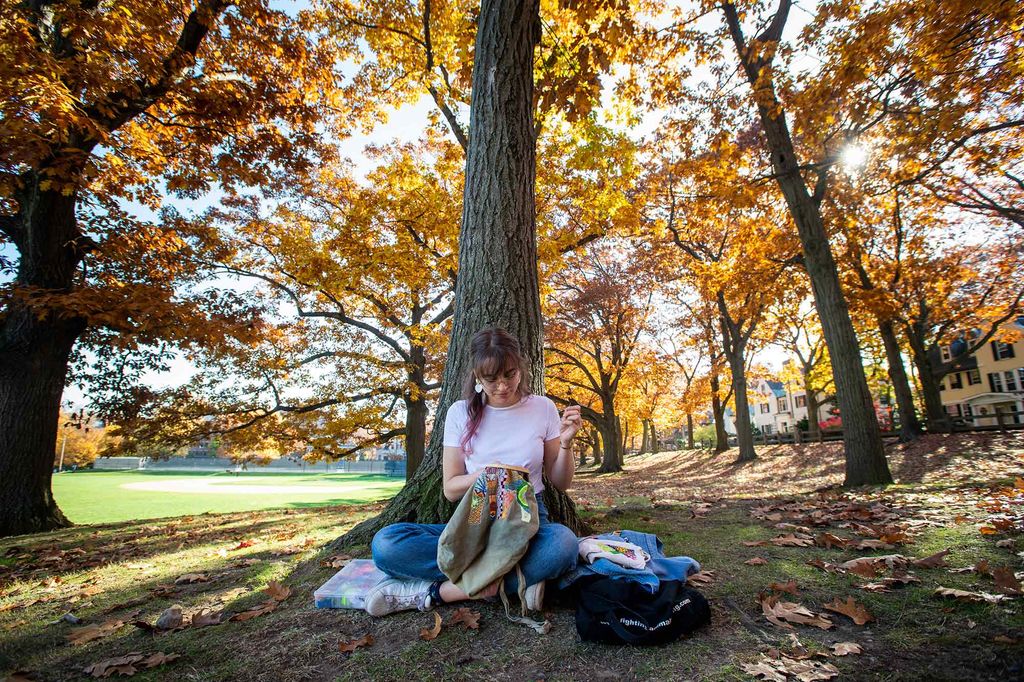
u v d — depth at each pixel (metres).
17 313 8.27
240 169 9.59
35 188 8.21
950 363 19.86
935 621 1.94
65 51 7.96
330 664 1.89
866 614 2.01
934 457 13.84
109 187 8.95
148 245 10.27
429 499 3.49
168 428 13.61
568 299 24.20
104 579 3.58
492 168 3.93
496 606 2.27
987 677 1.51
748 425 21.36
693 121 10.31
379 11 8.58
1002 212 12.15
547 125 10.22
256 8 8.73
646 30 9.09
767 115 9.12
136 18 7.47
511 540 2.13
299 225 14.36
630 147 10.55
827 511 4.78
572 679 1.67
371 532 3.62
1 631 2.49
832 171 10.72
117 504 16.70
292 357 14.40
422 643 1.99
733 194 9.59
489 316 3.71
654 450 45.78
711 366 24.95
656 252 20.77
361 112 10.76
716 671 1.66
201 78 8.98
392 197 12.62
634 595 1.94
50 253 8.48
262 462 16.14
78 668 2.00
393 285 14.52
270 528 5.71
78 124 6.61
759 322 22.58
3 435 7.86
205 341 9.38
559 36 7.20
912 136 8.57
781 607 2.12
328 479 42.97
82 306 7.73
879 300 15.34
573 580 2.10
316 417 14.52
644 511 5.10
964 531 3.36
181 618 2.39
